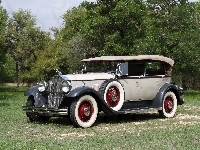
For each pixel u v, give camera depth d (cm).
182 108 1504
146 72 1174
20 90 4241
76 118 961
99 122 1087
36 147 697
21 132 895
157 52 2548
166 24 2762
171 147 696
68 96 958
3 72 4572
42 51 4106
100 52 2766
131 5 2712
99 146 713
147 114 1298
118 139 789
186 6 2777
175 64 2639
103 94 1036
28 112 1075
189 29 2733
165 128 959
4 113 1302
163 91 1192
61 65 3850
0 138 804
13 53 4228
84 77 1029
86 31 2847
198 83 3575
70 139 796
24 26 4275
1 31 2916
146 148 692
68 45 3219
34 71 3909
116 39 2725
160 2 2822
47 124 1032
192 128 944
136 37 2797
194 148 690
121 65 1094
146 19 2786
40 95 1048
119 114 1109
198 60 2588
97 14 2888
